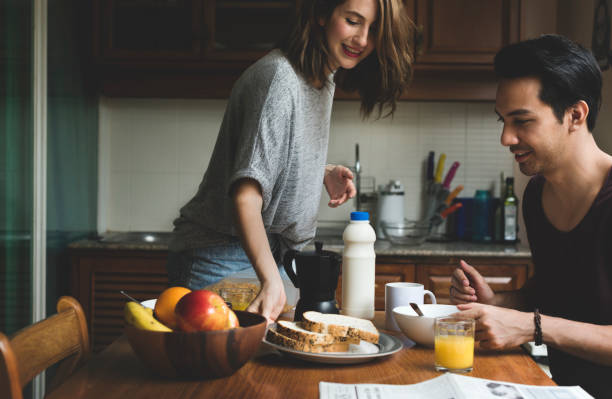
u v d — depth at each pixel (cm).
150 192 325
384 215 309
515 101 116
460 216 309
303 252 123
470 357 95
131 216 325
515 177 319
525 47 115
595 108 117
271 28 288
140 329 85
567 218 128
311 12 131
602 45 257
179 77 299
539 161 121
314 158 144
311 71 134
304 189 144
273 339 102
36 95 235
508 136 119
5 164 212
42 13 238
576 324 107
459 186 313
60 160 262
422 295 124
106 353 103
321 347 99
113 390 85
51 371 244
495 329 105
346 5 128
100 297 271
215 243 148
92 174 306
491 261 262
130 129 323
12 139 218
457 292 140
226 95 300
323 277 120
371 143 322
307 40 132
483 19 282
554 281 133
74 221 281
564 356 131
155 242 280
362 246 130
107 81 301
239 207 121
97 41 286
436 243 292
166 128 323
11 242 217
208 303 88
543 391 83
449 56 282
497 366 98
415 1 282
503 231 288
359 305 129
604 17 254
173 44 287
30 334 92
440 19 282
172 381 89
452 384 84
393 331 122
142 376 91
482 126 321
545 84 114
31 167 234
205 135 323
